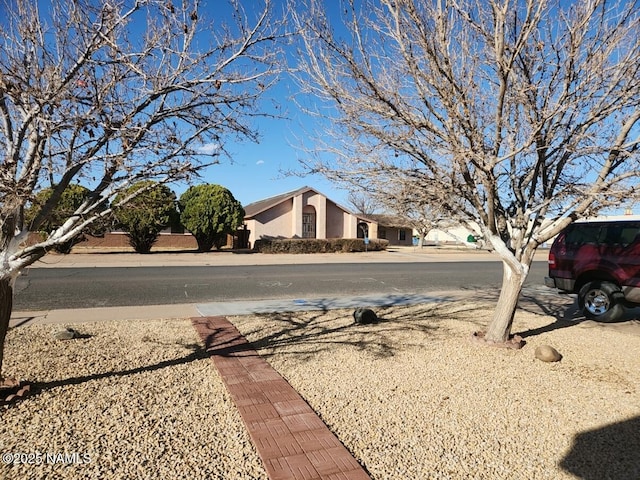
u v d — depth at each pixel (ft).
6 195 11.13
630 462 10.83
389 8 16.08
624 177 15.81
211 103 13.62
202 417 12.71
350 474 9.87
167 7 12.37
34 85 11.84
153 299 33.24
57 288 38.17
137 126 12.78
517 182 20.33
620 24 16.12
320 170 18.58
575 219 18.58
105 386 14.73
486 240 20.01
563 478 10.12
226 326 23.98
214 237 92.32
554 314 29.40
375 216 124.06
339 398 14.28
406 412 13.34
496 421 12.89
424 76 16.02
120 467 10.07
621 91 16.48
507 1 15.19
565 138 17.84
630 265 26.37
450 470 10.32
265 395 14.24
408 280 48.75
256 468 10.15
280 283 44.29
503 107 17.98
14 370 15.88
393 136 17.04
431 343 20.81
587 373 17.12
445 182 17.87
